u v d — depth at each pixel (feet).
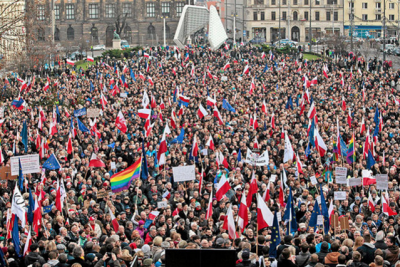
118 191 80.48
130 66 269.85
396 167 100.27
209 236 66.03
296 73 247.09
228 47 363.56
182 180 84.79
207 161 102.22
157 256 59.67
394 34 522.88
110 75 234.99
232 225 65.31
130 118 147.84
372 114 148.77
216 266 45.75
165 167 97.19
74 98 194.39
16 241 63.87
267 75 241.14
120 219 74.79
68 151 111.04
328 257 56.34
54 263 55.83
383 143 114.21
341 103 173.47
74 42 453.99
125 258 58.49
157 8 530.68
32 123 143.23
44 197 80.84
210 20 344.28
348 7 533.96
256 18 538.47
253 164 97.81
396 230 68.23
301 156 103.50
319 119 141.18
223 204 77.71
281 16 535.60
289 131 130.00
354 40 408.67
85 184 88.63
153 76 237.25
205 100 174.81
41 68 264.52
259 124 139.23
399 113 159.22
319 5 533.55
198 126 129.49
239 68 260.42
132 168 81.10
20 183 81.66
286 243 60.49
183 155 107.55
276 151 109.60
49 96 197.88
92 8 531.91
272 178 91.50
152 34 509.76
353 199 84.64
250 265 54.24
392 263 57.31
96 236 69.67
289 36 496.64
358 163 100.68
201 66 264.11
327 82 226.17
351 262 53.36
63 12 531.50
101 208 81.56
